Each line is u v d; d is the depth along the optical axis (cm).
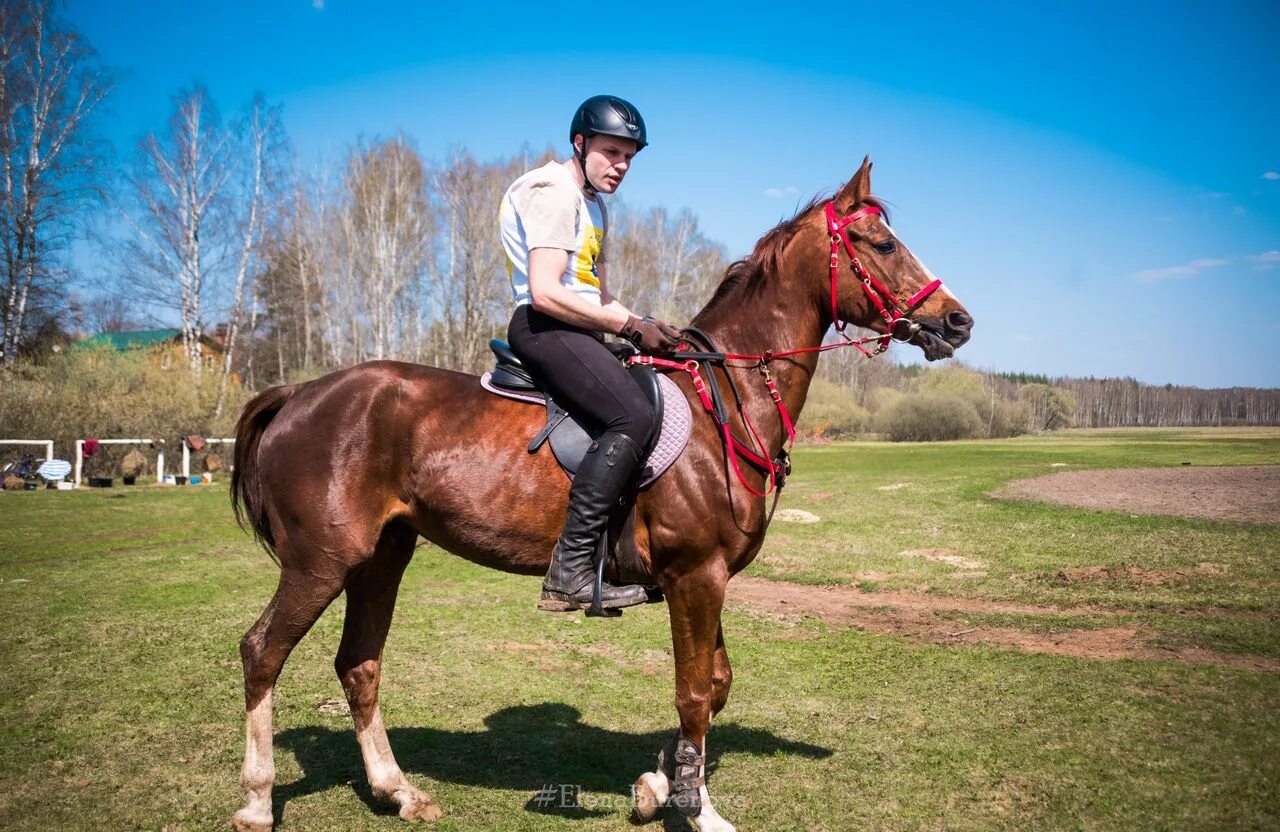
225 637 618
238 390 2420
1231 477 1581
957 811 340
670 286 4897
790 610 719
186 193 2798
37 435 1948
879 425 4656
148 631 633
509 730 445
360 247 3869
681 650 328
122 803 356
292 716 462
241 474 357
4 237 2547
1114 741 402
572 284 332
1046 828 323
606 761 407
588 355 321
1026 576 819
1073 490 1444
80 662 554
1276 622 621
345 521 328
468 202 3828
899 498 1433
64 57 2570
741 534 329
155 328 2872
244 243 3025
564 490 326
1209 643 571
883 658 563
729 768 389
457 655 584
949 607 720
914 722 441
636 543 327
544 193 321
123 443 2000
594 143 337
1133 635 601
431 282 4062
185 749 414
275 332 5106
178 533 1170
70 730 436
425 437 335
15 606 714
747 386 344
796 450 3278
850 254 350
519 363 343
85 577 847
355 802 363
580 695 500
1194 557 855
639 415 315
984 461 2300
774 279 357
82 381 2108
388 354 3744
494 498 327
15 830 330
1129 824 323
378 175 3788
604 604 322
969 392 4797
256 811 325
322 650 595
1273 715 431
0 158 2589
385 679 530
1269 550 875
